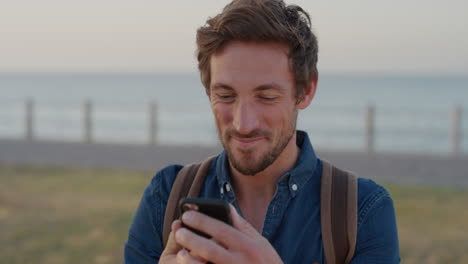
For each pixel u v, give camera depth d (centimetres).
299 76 125
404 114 1447
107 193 884
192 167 151
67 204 791
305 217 135
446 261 526
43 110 2112
